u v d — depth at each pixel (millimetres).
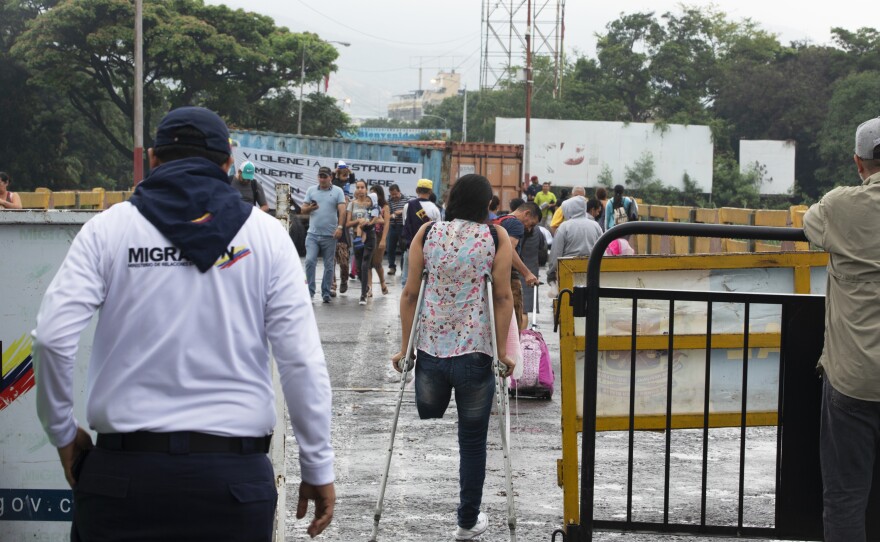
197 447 2590
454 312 5145
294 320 2711
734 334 5137
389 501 5992
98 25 48500
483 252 5121
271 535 2727
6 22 52281
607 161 71625
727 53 86250
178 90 52875
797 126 76562
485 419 5230
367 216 16312
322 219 15891
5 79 51656
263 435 2709
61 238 4137
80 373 4090
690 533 4766
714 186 73062
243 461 2635
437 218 14898
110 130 58625
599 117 81438
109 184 60031
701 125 73062
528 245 11531
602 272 5156
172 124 2834
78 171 55812
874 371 3887
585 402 4578
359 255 19719
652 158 71938
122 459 2574
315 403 2697
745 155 73812
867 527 4535
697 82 84375
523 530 5516
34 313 4148
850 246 3930
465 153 34438
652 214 21359
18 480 4191
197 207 2693
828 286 4094
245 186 13969
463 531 5309
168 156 2836
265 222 2777
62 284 2600
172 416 2594
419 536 5391
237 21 52500
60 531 4223
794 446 4699
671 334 4719
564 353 5004
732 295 4656
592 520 4648
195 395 2621
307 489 2764
